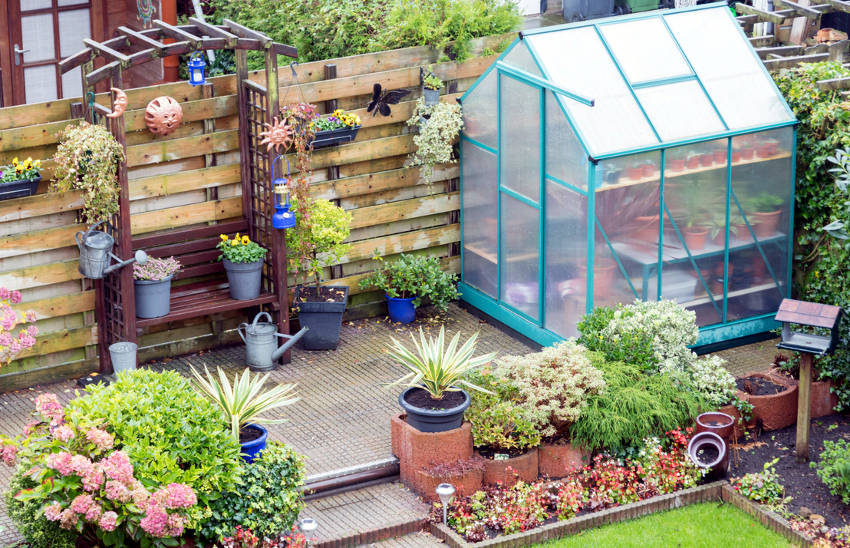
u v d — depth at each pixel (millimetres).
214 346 11570
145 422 7652
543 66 10734
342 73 11648
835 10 12523
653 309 10000
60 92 13469
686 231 10875
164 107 10492
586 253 10531
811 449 9625
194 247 11117
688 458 9148
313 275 11961
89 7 13367
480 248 12242
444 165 12336
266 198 11070
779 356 10688
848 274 10492
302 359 11336
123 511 7328
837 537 8344
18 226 10266
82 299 10719
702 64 11234
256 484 8047
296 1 13586
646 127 10594
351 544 8414
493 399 9219
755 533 8562
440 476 8820
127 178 10195
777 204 11266
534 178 11070
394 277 12078
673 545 8391
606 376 9508
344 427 9977
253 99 10922
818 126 10914
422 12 12078
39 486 7285
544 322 11344
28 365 10664
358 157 11852
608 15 14828
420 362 9203
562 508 8734
